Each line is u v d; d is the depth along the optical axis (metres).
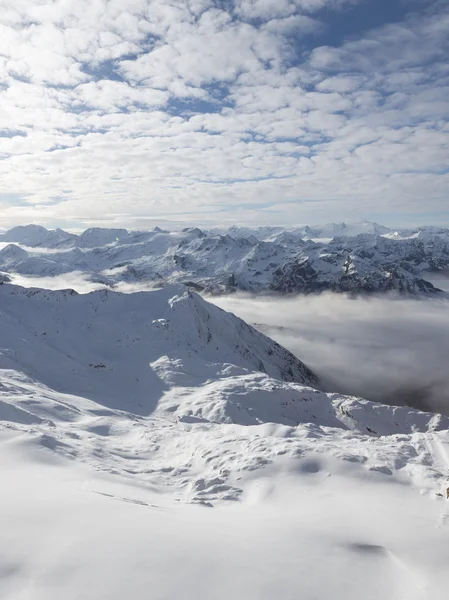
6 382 66.06
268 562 11.38
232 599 9.09
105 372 120.25
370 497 20.48
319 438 40.88
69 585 9.02
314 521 16.53
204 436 38.59
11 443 26.88
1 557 9.98
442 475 23.75
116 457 33.81
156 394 108.38
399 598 10.56
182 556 10.86
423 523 16.14
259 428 44.50
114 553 10.63
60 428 41.72
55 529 11.94
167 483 27.39
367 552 13.32
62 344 132.50
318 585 10.55
